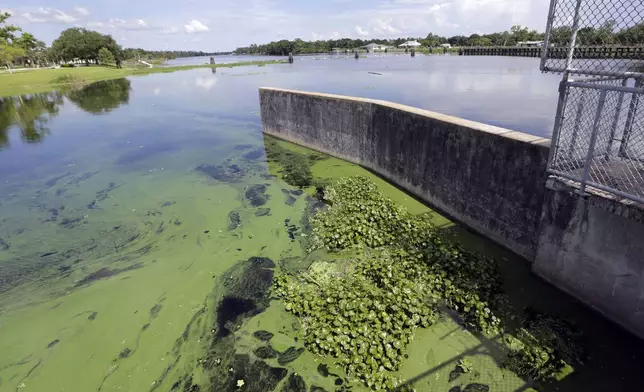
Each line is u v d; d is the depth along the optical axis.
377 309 5.66
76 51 74.25
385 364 4.92
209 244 8.27
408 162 10.01
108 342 5.78
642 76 4.64
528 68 41.41
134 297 6.74
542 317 5.52
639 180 5.02
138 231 9.05
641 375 4.61
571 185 5.32
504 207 7.25
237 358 5.33
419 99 22.41
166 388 4.99
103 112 25.62
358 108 11.83
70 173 13.51
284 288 6.61
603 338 5.11
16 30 55.69
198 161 14.16
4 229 9.50
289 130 15.92
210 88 36.94
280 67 61.81
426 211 9.18
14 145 17.55
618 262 5.00
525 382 4.63
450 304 5.86
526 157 6.59
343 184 10.59
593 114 5.26
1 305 6.72
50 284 7.24
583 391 4.48
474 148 7.70
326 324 5.57
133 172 13.27
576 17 4.82
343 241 7.70
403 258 6.88
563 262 5.79
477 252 7.30
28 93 36.31
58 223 9.70
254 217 9.35
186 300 6.58
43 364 5.43
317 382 4.86
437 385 4.66
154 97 32.25
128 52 105.62
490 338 5.27
